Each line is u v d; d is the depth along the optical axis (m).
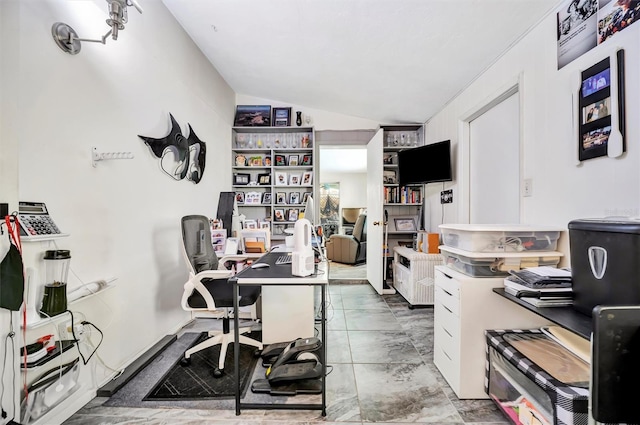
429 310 3.13
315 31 2.38
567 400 1.03
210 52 3.05
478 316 1.59
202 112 3.10
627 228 0.91
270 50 2.84
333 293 3.79
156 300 2.24
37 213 1.30
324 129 4.28
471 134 2.86
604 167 1.37
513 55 2.06
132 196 1.98
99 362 1.66
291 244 2.73
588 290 1.06
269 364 1.96
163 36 2.36
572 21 1.55
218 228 2.79
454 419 1.46
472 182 2.84
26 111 1.28
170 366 1.95
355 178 9.01
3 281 1.14
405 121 4.06
